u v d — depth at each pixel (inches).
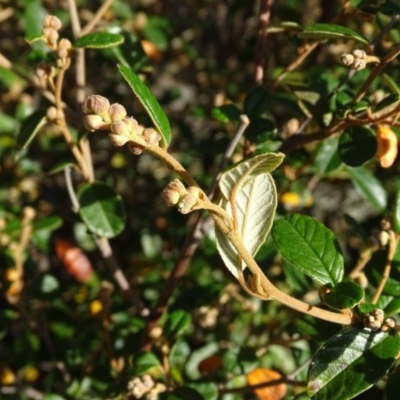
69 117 9.6
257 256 11.0
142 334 10.5
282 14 14.1
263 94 9.4
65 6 15.3
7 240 11.7
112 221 9.5
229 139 11.0
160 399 8.8
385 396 6.4
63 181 17.6
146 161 18.3
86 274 12.5
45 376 14.5
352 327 6.6
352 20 12.2
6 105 17.5
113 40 8.4
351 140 8.1
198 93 17.6
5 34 18.7
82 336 12.4
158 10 16.5
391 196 15.3
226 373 11.1
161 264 13.9
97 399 10.8
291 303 6.0
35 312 12.3
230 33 18.3
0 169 14.7
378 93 9.2
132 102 16.0
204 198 5.6
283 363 11.4
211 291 11.1
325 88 9.3
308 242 7.2
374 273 7.9
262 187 6.2
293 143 9.2
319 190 18.6
